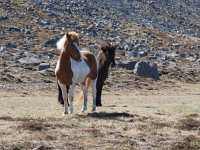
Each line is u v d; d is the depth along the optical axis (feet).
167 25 350.84
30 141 65.00
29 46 216.95
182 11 404.16
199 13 417.69
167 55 238.89
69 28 268.62
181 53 255.29
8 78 153.99
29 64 177.68
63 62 84.79
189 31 354.54
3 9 279.69
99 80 101.19
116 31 282.36
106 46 101.60
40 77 161.07
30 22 266.57
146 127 75.61
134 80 170.71
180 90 161.99
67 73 84.64
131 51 231.30
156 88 163.84
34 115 86.17
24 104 108.68
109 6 343.46
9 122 76.23
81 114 85.87
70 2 321.52
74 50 85.35
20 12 280.10
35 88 147.43
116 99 127.95
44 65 173.37
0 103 109.60
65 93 86.17
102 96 137.59
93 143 65.36
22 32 244.22
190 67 213.46
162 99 129.08
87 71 87.97
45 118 80.84
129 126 75.92
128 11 348.79
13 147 62.18
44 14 286.46
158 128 75.31
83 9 315.58
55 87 151.64
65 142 65.21
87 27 276.41
